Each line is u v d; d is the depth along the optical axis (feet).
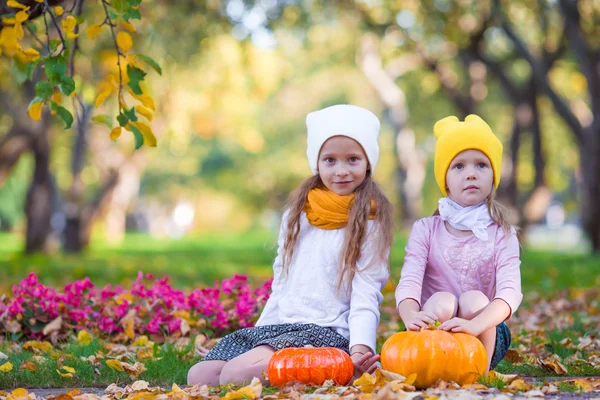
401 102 85.97
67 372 14.37
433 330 11.71
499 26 57.57
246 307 19.21
